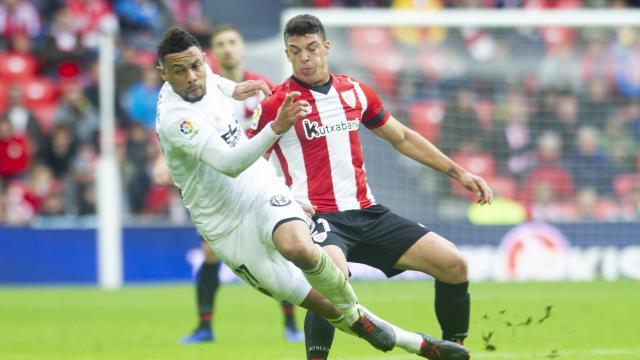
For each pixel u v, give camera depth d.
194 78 20.08
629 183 55.88
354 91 23.09
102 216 53.59
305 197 22.72
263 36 72.94
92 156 60.44
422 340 20.27
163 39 20.06
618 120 55.94
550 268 54.91
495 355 26.95
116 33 67.06
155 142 59.25
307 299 20.55
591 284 52.44
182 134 20.05
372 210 22.72
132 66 62.06
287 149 22.92
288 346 30.22
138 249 55.41
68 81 64.19
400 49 55.06
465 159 55.25
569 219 55.38
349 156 22.86
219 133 20.48
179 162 20.80
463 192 54.59
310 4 73.12
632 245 55.09
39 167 57.84
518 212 55.34
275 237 19.81
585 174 55.78
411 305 43.16
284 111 18.75
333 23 51.34
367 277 56.78
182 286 54.25
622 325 35.16
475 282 53.94
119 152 58.38
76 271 55.44
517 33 55.69
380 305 43.22
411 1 70.06
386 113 23.42
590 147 55.78
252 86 21.72
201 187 20.77
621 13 52.28
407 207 54.09
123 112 61.56
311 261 19.38
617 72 55.91
